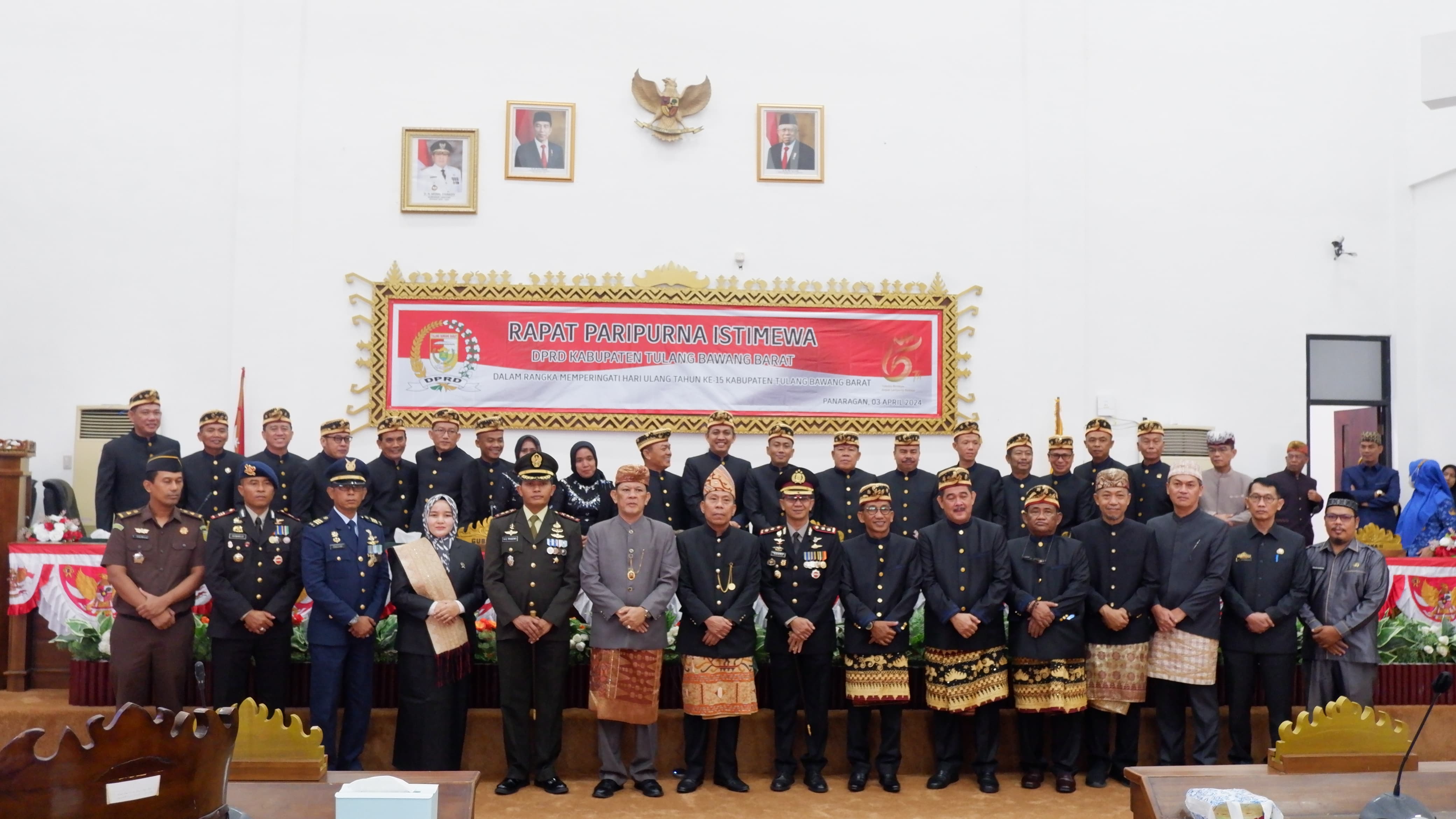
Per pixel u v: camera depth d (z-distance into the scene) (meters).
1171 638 6.40
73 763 2.87
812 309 10.03
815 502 7.70
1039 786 6.38
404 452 9.68
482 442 8.00
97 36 9.68
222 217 9.69
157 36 9.72
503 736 6.25
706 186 10.05
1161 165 10.37
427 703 5.99
